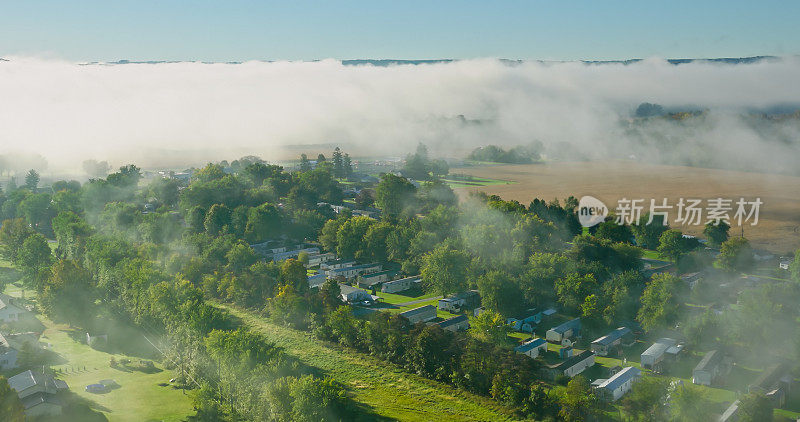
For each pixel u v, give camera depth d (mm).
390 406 148625
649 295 198875
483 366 156375
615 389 146250
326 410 134625
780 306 183375
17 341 177500
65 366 171750
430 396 154625
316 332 192125
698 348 175875
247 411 138625
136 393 154750
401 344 174250
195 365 162000
